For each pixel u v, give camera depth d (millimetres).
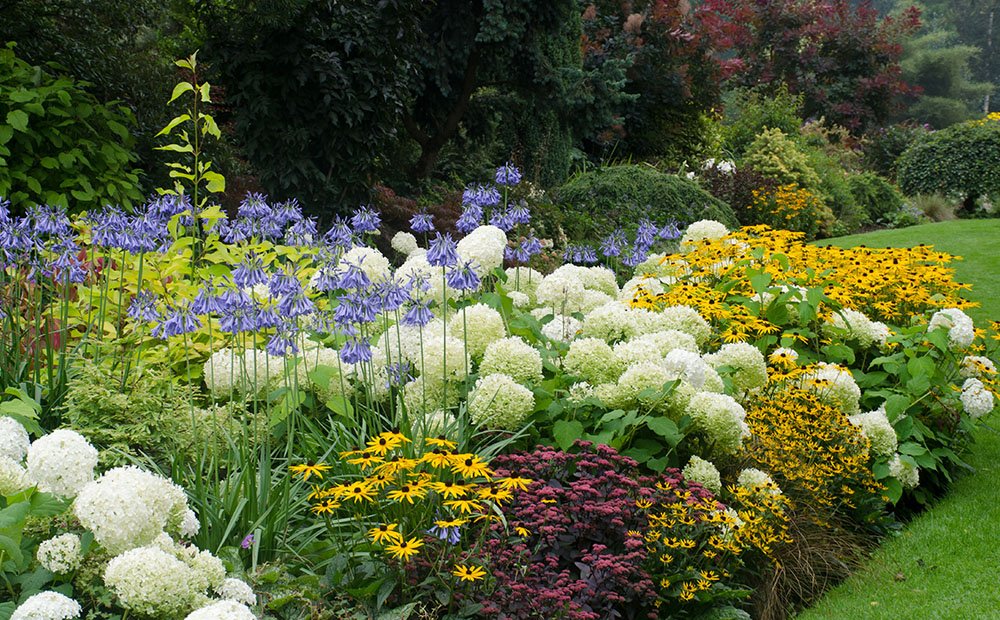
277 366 4508
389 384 4324
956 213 19672
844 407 5207
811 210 15133
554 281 5590
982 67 57156
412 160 13414
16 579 2721
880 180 18641
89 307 4922
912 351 5531
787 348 5539
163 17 9453
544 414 4348
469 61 12438
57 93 6965
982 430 6273
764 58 29438
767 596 3992
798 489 4516
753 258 6301
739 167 17016
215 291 4164
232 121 10719
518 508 3697
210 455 4047
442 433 4164
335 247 5027
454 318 4879
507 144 14016
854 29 28750
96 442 3840
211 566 2863
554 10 12516
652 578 3645
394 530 3402
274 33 8141
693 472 4152
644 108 17828
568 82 13859
